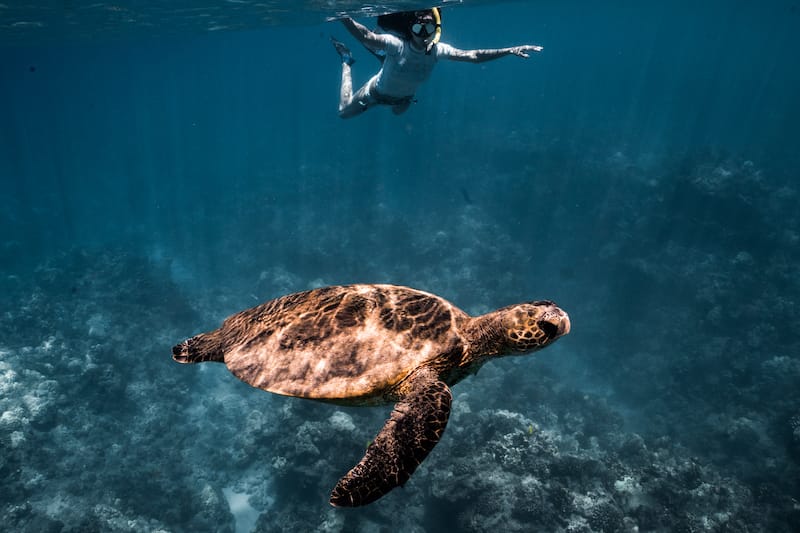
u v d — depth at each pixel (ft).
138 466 63.72
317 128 274.36
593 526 46.21
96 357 76.54
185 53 278.26
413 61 25.00
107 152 287.69
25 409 62.18
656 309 93.56
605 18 407.64
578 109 242.58
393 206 138.10
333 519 50.80
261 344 12.58
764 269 95.45
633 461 59.88
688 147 162.50
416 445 9.95
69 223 151.23
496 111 240.12
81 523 50.67
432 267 106.83
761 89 355.77
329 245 114.52
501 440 53.26
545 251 113.91
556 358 92.68
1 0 66.85
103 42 146.00
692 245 102.89
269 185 168.55
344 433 55.21
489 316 13.14
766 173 141.49
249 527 61.05
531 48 23.35
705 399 77.77
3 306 93.86
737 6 305.53
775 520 51.44
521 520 45.88
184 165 225.76
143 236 137.69
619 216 112.78
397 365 11.91
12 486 52.90
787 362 77.10
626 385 85.30
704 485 52.65
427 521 50.85
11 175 227.40
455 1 66.74
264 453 67.56
